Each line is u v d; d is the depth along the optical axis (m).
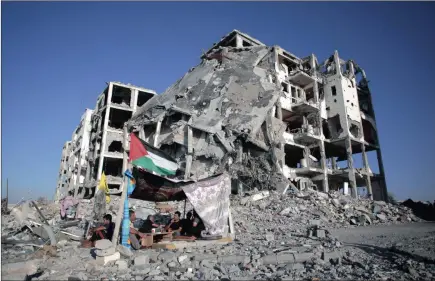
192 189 11.29
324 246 9.70
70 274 6.75
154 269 7.21
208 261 7.76
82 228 13.82
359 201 25.33
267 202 23.12
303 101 37.47
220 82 35.97
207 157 30.31
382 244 10.00
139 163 10.29
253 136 30.03
